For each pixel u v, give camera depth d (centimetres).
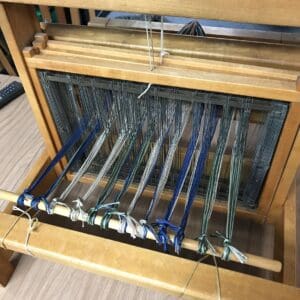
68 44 62
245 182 78
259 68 54
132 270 56
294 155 63
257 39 75
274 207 78
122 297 75
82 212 58
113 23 82
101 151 82
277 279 67
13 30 58
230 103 59
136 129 73
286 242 67
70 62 60
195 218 85
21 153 100
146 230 55
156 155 71
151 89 61
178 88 60
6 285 78
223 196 82
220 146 67
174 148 70
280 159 65
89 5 49
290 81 53
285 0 40
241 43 58
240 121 62
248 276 55
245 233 83
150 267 56
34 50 62
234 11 43
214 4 43
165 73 56
